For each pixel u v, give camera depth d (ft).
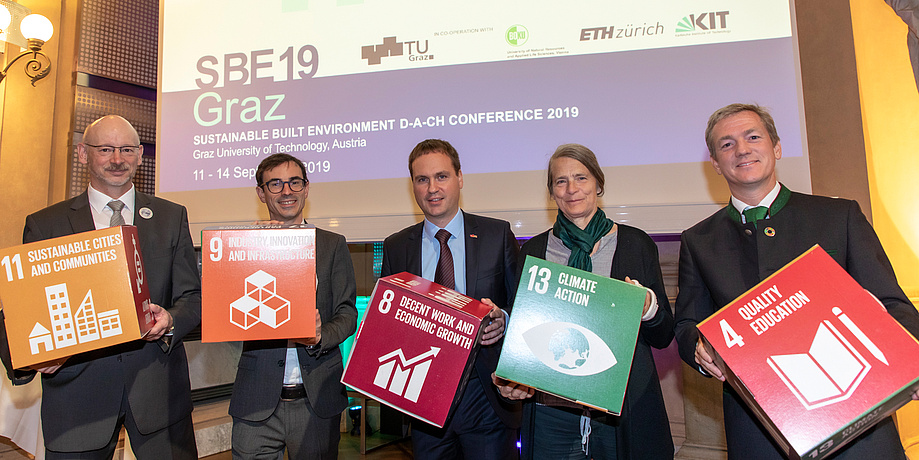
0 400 7.76
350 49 8.96
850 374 2.89
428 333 3.88
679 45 7.81
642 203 7.73
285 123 9.08
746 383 3.01
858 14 8.64
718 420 7.58
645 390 4.18
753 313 3.16
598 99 7.99
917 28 7.55
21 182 9.98
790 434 2.85
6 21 9.16
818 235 3.74
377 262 12.40
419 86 8.62
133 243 4.15
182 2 9.74
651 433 4.08
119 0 11.00
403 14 8.80
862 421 2.88
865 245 3.61
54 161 10.43
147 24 11.39
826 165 8.30
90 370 4.48
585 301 3.66
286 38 9.23
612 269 4.39
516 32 8.34
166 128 9.55
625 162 7.83
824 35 8.41
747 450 3.70
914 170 8.80
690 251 4.29
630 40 7.97
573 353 3.58
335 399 5.02
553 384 3.54
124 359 4.56
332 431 5.03
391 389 3.88
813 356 2.97
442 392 3.79
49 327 3.83
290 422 4.88
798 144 7.33
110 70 10.78
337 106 8.91
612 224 4.66
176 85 9.60
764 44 7.57
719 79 7.65
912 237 8.71
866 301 3.02
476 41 8.47
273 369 4.86
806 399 2.89
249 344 5.02
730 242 4.05
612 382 3.50
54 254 3.91
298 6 9.24
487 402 4.98
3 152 9.80
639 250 4.43
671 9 7.89
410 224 8.45
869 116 8.48
